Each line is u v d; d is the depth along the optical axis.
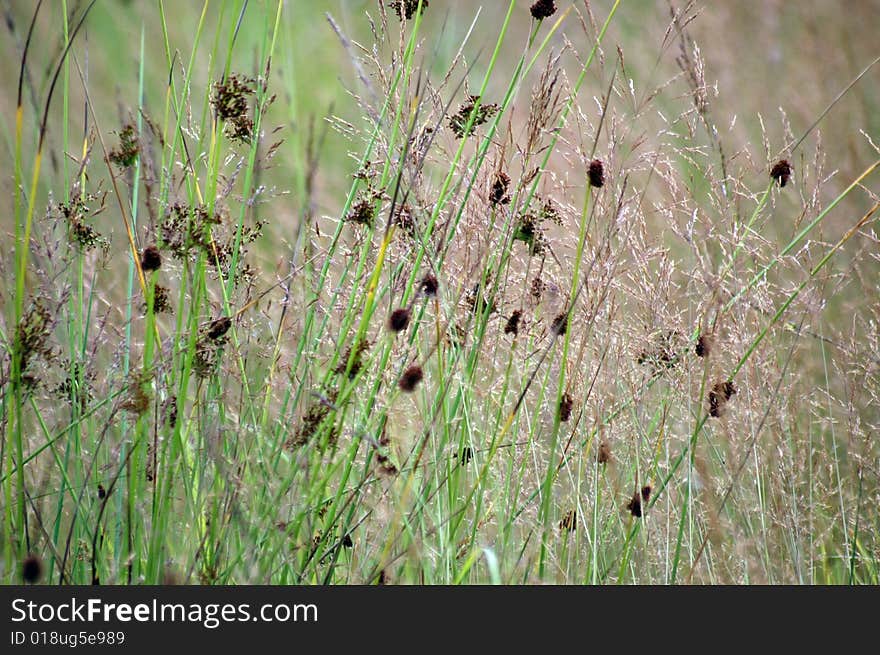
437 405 1.88
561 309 1.95
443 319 1.92
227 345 1.91
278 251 2.11
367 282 1.91
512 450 1.92
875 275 2.15
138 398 1.84
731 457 1.94
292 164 2.19
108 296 1.99
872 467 1.98
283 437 1.88
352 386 1.87
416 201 1.91
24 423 1.92
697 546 1.95
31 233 1.89
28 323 1.84
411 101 1.93
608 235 1.91
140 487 1.87
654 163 1.96
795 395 1.99
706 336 1.92
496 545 1.91
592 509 1.93
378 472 1.88
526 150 1.91
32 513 1.89
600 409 1.93
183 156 1.93
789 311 2.04
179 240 1.87
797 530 1.93
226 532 1.86
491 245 1.93
